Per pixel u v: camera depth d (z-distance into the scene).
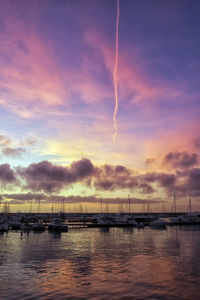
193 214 141.38
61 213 159.00
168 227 106.44
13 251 46.53
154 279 28.19
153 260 38.16
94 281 27.44
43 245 54.28
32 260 38.31
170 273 30.59
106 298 22.62
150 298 22.67
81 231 88.38
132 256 41.50
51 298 22.61
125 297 22.91
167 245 54.28
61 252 45.44
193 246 52.81
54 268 33.12
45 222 135.00
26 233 80.94
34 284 26.38
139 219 140.12
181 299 22.50
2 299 22.31
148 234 78.31
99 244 55.88
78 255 42.47
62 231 87.06
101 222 114.75
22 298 22.55
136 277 28.92
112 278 28.58
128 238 67.38
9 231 86.50
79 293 23.84
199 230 92.75
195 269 32.50
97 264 35.47
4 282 27.03
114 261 37.50
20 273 30.61
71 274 30.17
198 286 25.88
